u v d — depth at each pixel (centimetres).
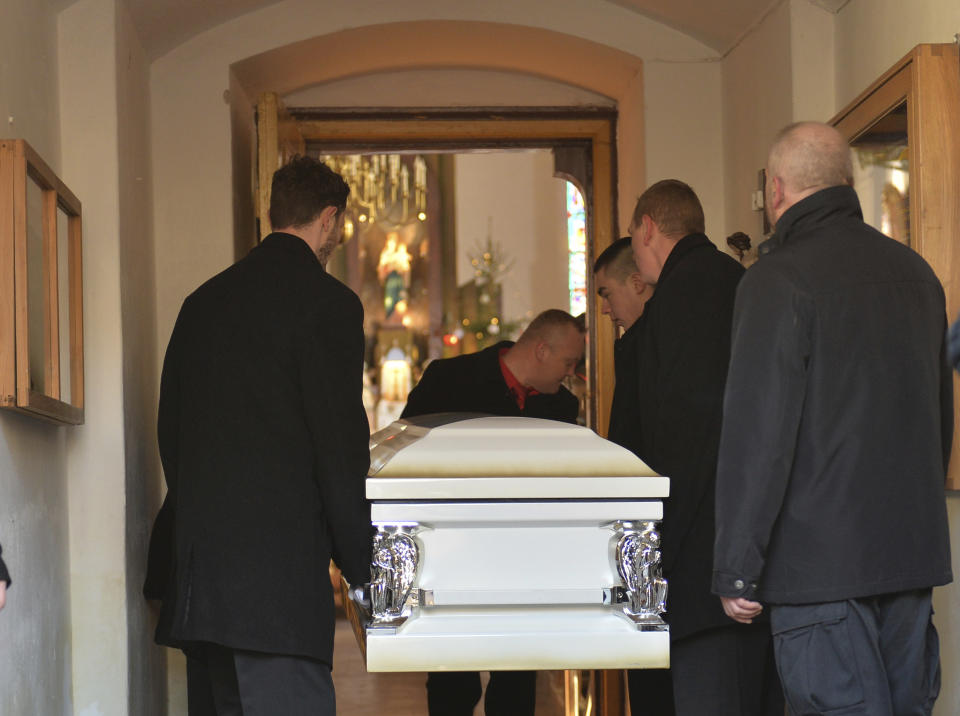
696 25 644
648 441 397
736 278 394
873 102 452
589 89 736
